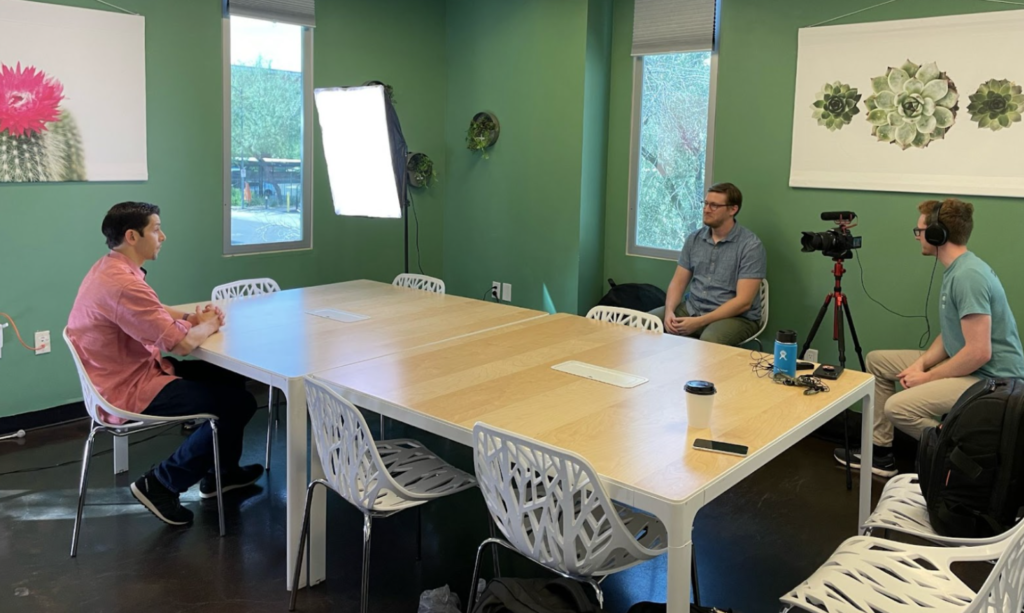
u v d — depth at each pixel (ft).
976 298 10.08
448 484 7.75
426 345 9.73
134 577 8.64
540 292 16.99
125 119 13.37
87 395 9.20
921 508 7.47
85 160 12.99
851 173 13.17
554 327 10.89
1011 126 11.66
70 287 13.16
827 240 11.79
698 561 9.29
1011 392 7.12
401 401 7.55
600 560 6.06
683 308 14.51
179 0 13.82
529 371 8.66
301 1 15.40
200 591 8.40
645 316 11.19
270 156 15.60
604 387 8.13
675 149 15.78
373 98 12.81
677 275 14.42
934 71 12.19
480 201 17.78
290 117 15.81
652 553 6.18
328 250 16.69
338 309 11.82
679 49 15.24
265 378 8.50
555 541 6.15
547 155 16.40
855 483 11.53
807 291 13.92
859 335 13.47
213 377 10.66
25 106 12.23
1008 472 6.93
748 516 10.48
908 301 12.89
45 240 12.78
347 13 16.22
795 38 13.52
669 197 16.01
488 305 12.38
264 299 12.53
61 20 12.44
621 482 5.82
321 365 8.70
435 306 12.21
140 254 9.74
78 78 12.74
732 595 8.57
